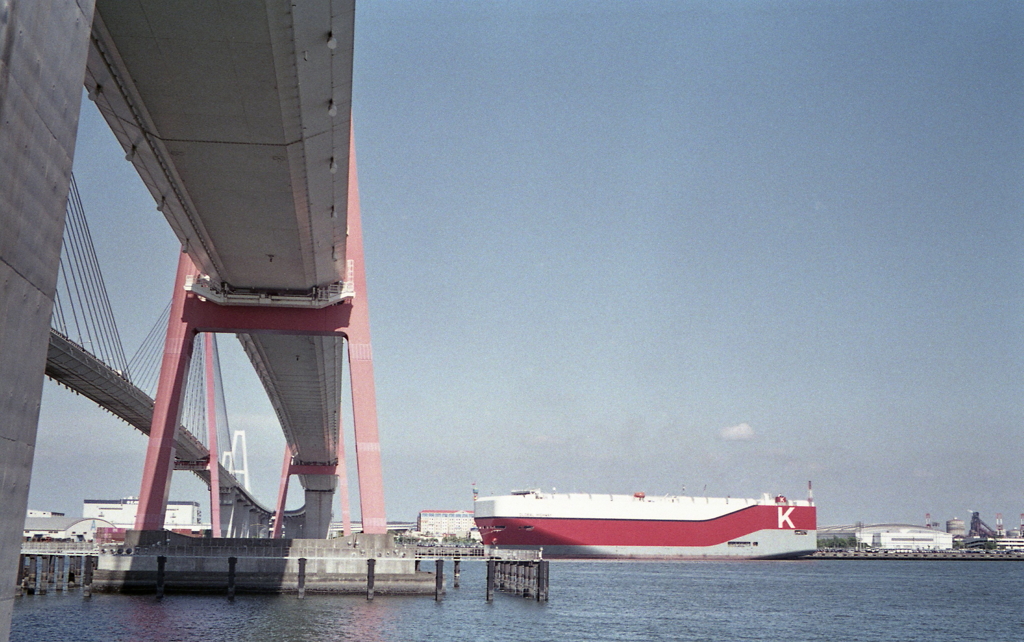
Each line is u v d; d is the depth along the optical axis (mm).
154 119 35938
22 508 15258
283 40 30562
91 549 59531
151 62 31844
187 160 39438
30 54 14117
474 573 129125
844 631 54406
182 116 35656
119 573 56875
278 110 34938
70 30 15617
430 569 143000
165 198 43469
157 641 38156
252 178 41125
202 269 56469
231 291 58969
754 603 72438
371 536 59250
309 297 58906
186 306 58750
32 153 14547
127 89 33844
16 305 14539
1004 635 54031
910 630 55812
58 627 41906
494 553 64188
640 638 47219
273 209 44688
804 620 60125
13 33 13492
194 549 57719
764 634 51531
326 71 33625
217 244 50312
